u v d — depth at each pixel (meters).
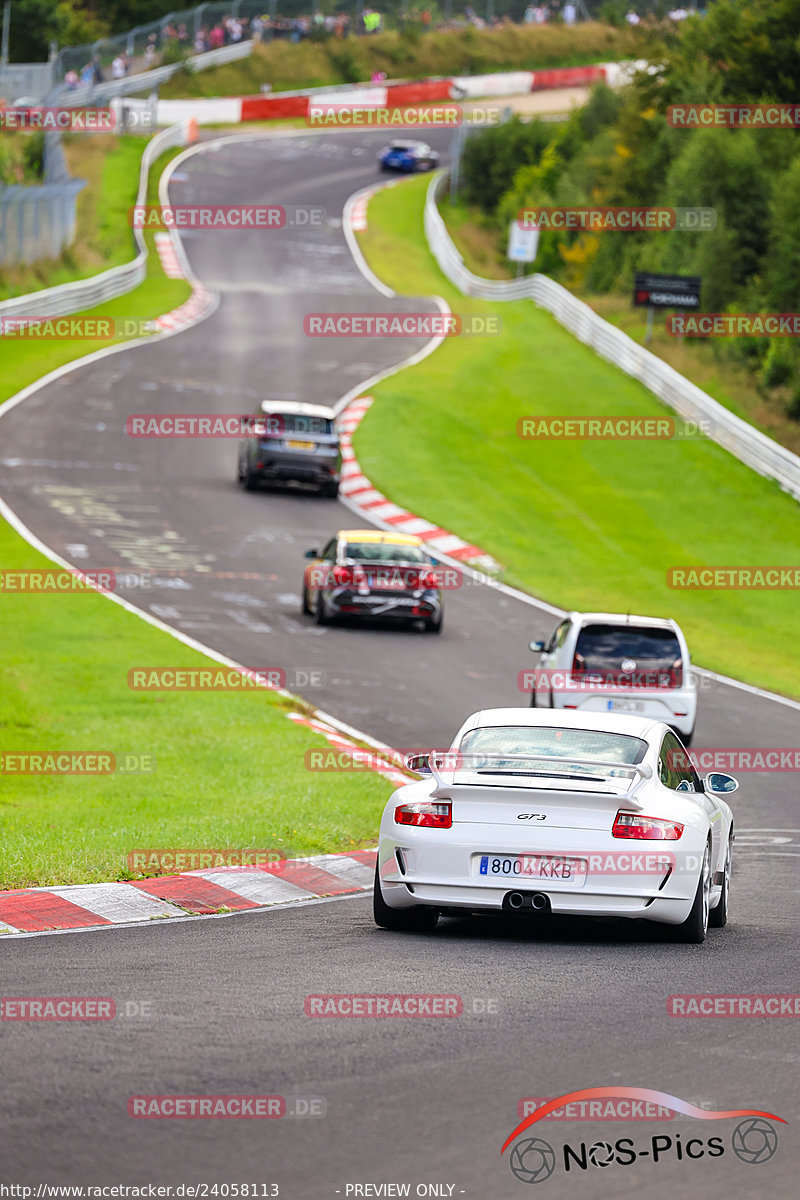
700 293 185.50
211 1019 23.94
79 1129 18.38
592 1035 23.77
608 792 32.28
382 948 31.20
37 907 33.97
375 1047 22.53
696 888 32.72
